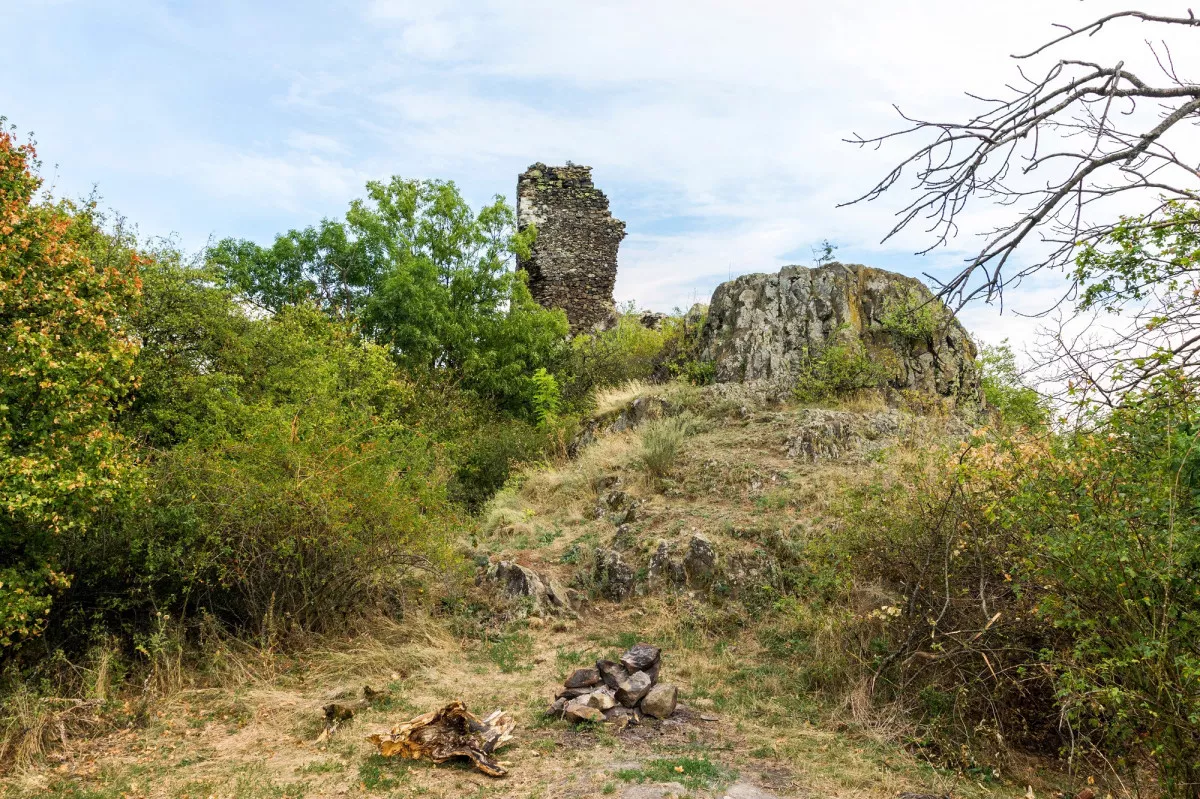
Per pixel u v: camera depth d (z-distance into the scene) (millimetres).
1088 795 4465
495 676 6738
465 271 20250
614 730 5543
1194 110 3084
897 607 5902
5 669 5648
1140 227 3404
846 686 6027
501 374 19172
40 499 5102
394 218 20500
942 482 6285
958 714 5281
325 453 7637
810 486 9609
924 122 3348
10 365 5418
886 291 13938
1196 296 3486
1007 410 12180
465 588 8500
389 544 7754
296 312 14766
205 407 10445
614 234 26922
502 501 11805
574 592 8516
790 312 14008
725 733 5551
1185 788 3729
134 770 4852
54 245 6039
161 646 6266
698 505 9883
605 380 18297
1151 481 3805
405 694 6207
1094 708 4152
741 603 7965
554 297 26109
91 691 5691
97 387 5879
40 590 5859
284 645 7039
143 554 6473
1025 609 5137
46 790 4586
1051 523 4457
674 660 7031
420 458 9383
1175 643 3723
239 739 5383
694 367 14383
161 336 11734
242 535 6883
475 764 4910
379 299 18891
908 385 12812
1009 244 3256
